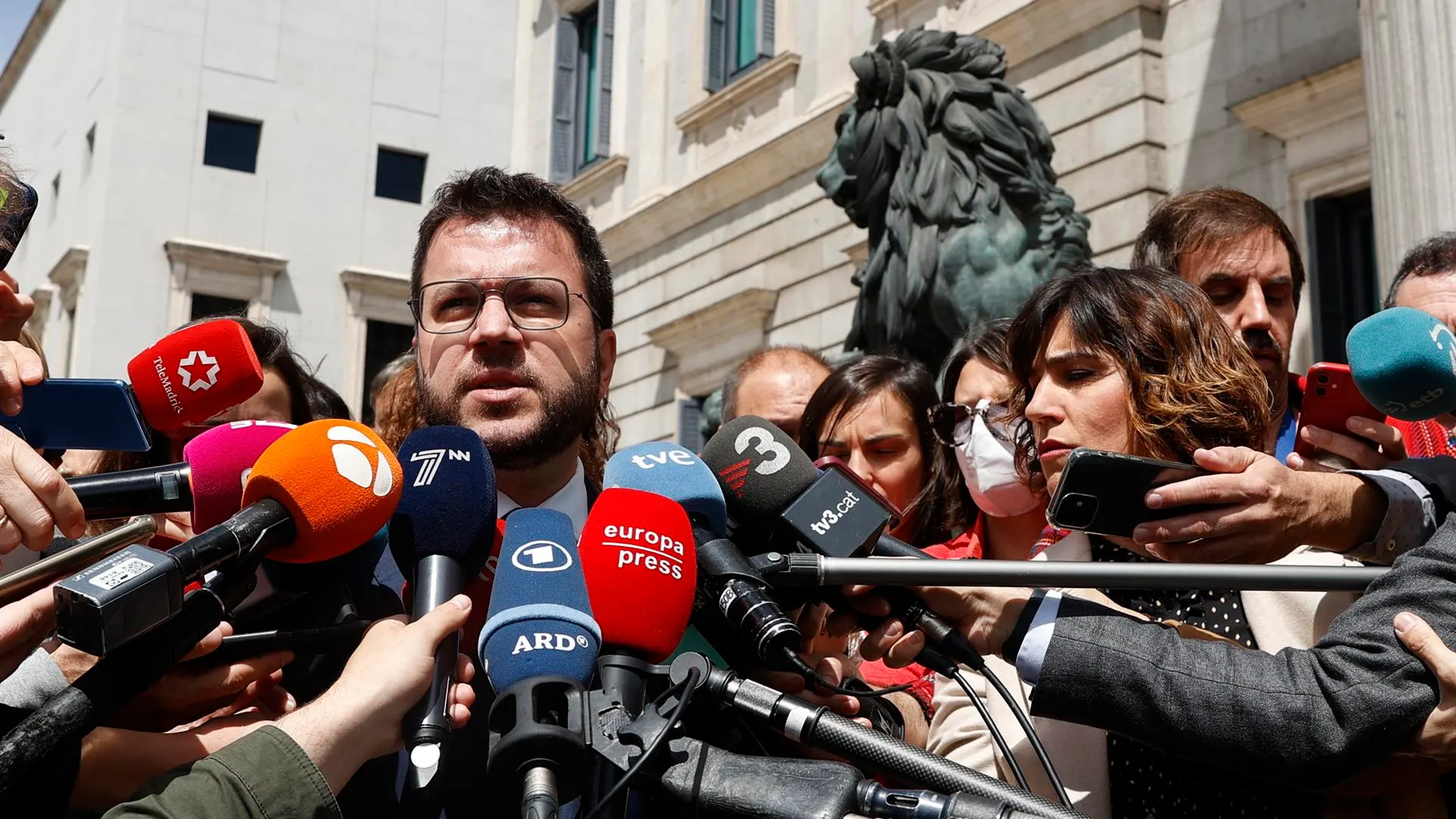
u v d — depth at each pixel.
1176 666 1.60
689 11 14.00
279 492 1.47
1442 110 5.08
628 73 15.02
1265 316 2.59
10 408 1.59
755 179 12.55
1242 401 1.82
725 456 1.83
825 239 11.69
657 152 14.22
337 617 1.70
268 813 1.34
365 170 20.64
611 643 1.52
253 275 19.58
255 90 20.09
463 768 1.68
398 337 20.55
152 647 1.35
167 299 19.14
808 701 1.60
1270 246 2.65
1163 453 1.80
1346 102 7.73
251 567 1.43
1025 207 5.14
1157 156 8.89
